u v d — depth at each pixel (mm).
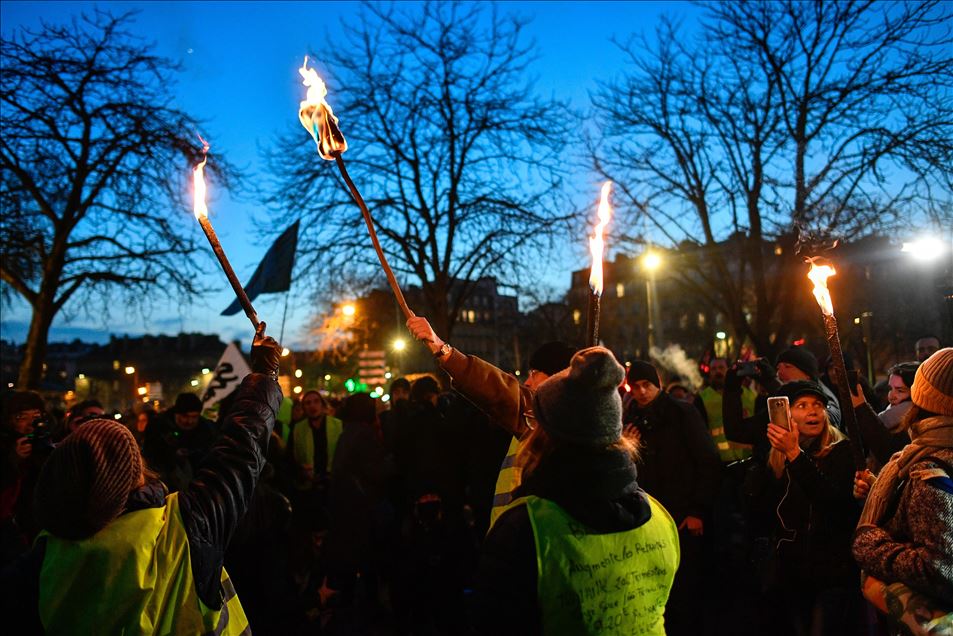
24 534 4391
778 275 16484
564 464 2135
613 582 2135
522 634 2100
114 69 16562
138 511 2182
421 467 5992
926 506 2590
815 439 4020
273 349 2660
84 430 2174
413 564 5922
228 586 2451
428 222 17453
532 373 3484
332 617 6441
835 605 3639
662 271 19359
